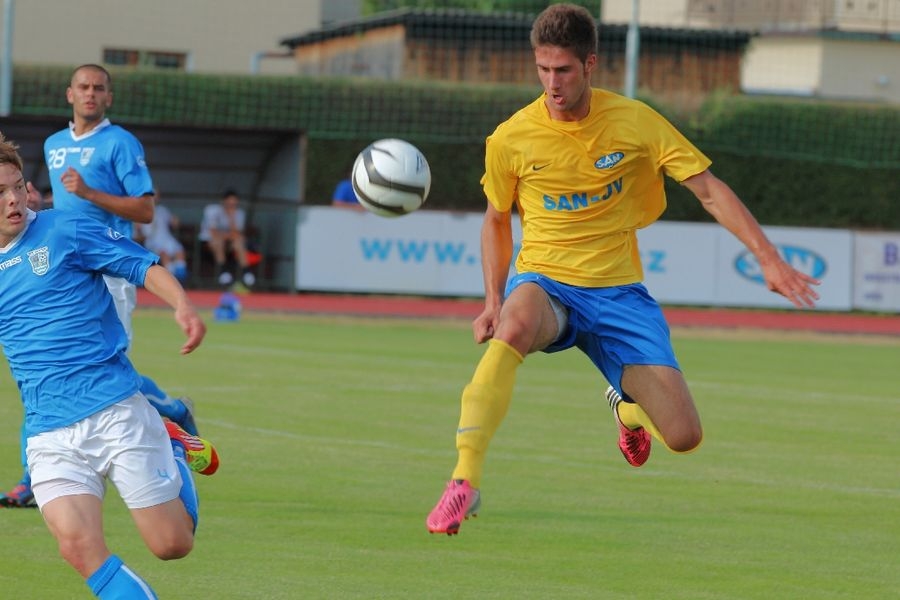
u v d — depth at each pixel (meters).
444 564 19.91
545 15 17.47
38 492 15.16
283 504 23.91
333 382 41.66
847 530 22.95
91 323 15.43
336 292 72.62
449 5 125.94
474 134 84.50
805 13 113.69
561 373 47.25
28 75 80.50
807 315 75.06
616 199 18.58
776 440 33.12
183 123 76.62
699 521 23.39
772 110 85.06
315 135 82.62
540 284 18.38
